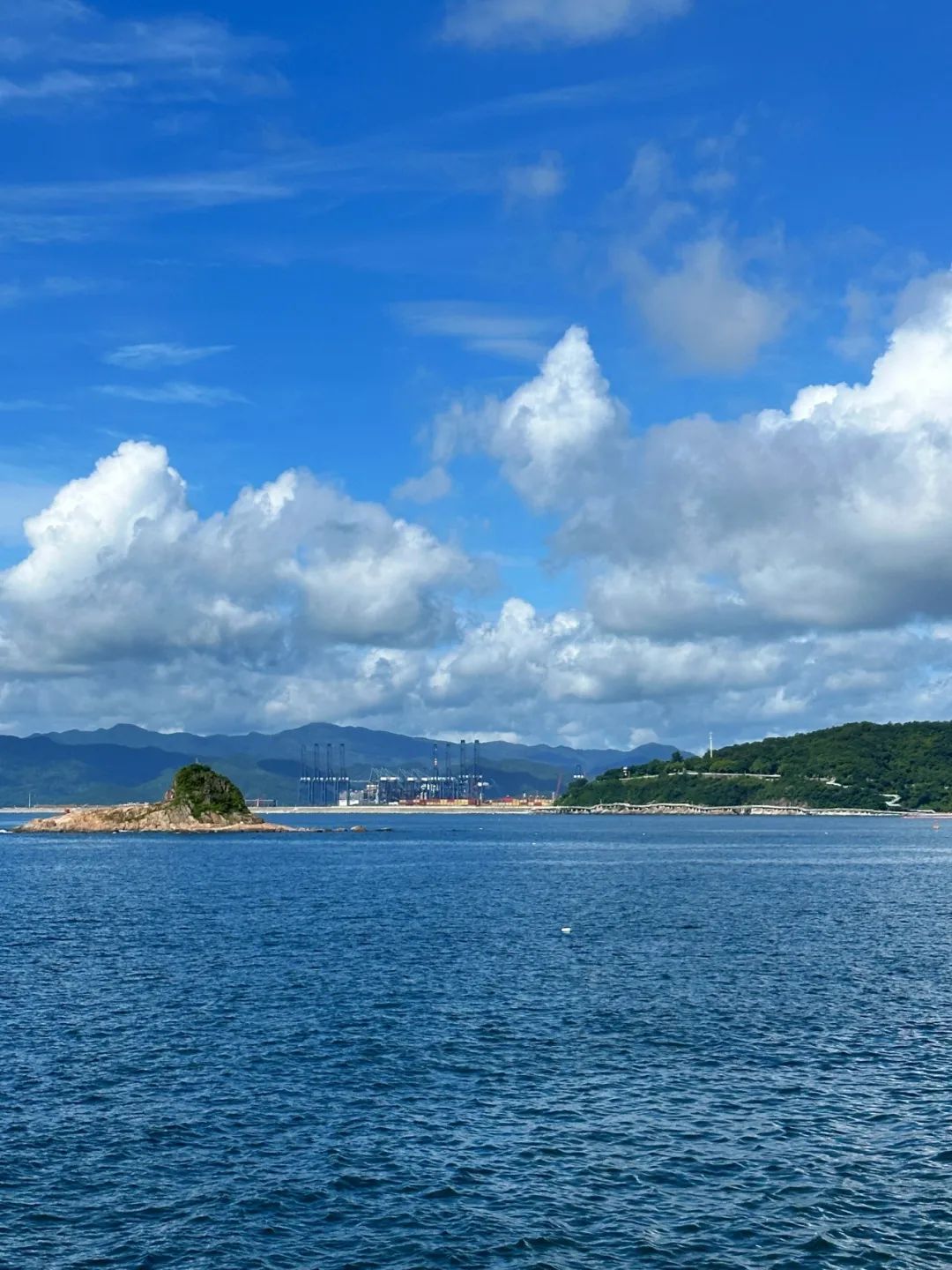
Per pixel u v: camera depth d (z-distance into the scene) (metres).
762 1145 37.53
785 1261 29.38
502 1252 29.80
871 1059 48.00
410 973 68.81
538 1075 45.38
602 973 69.12
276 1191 33.69
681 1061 47.56
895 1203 32.94
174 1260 29.23
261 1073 45.53
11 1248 29.83
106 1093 42.88
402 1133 38.53
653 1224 31.50
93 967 71.31
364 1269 28.81
